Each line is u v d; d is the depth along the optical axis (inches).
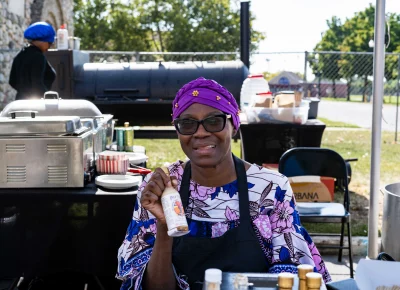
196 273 91.0
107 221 138.1
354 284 82.0
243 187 95.7
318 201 213.6
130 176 149.4
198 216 95.0
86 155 143.4
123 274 93.4
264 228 94.1
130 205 137.4
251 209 95.0
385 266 79.0
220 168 95.4
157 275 89.0
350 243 187.2
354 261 205.9
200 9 1679.4
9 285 153.3
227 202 95.6
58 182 138.9
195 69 366.6
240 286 75.4
